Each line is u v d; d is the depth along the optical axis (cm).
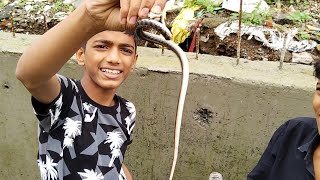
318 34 133
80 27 53
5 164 130
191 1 144
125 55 80
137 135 117
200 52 133
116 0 50
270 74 110
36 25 148
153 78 111
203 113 112
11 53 116
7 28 148
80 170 76
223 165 116
